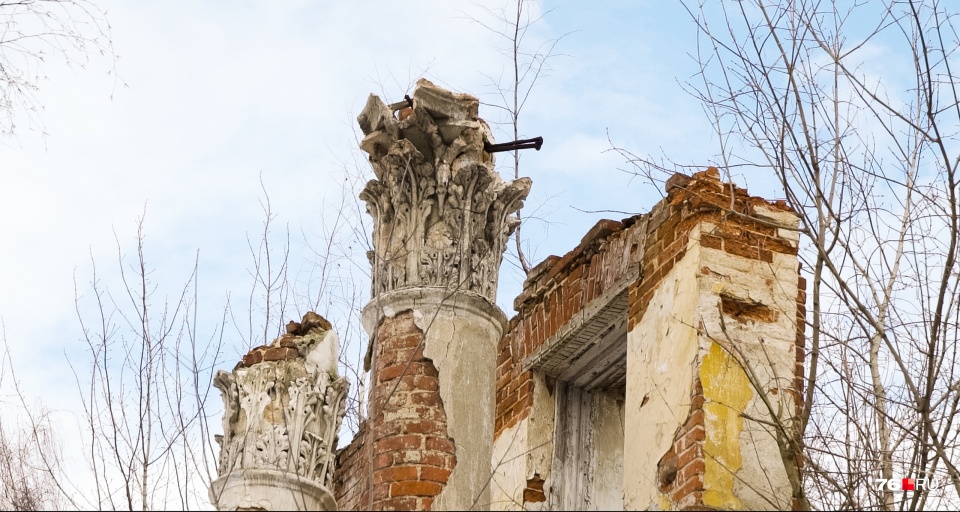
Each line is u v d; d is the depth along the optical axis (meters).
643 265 12.16
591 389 13.43
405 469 12.53
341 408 12.63
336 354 12.88
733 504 10.59
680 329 11.38
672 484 10.88
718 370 11.06
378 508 12.41
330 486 12.28
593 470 13.09
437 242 13.48
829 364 11.30
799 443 10.71
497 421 13.51
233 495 11.83
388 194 13.72
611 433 13.29
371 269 13.80
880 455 11.26
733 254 11.55
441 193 13.57
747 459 10.79
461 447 12.71
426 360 13.00
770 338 11.31
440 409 12.82
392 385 12.93
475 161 13.73
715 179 11.88
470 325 13.23
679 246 11.77
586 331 12.76
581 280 13.03
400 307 13.26
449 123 13.72
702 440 10.77
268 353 12.63
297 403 12.30
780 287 11.53
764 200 11.88
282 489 11.89
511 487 12.84
